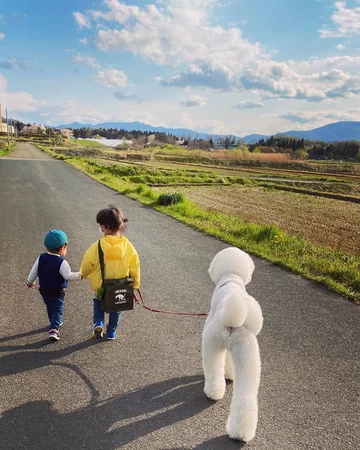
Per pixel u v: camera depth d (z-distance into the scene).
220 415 2.90
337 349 3.96
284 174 56.59
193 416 2.87
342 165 98.56
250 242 8.50
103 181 20.78
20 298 4.95
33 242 7.73
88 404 2.95
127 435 2.64
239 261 3.22
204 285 5.75
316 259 7.11
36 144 107.44
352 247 12.23
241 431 2.57
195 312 4.76
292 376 3.43
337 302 5.25
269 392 3.19
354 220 18.12
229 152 117.56
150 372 3.42
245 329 2.70
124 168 33.47
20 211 11.02
